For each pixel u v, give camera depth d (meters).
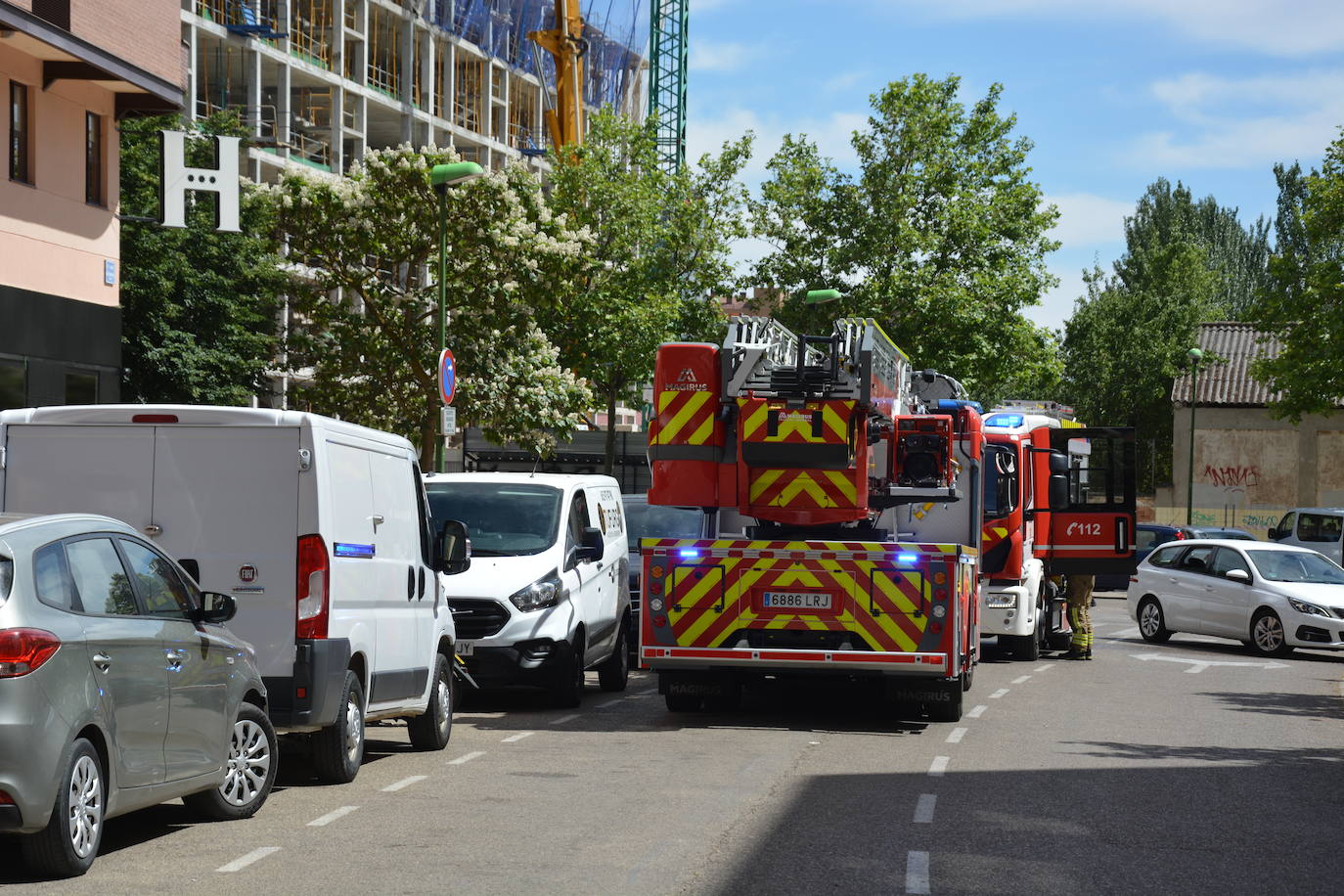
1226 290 92.50
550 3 95.69
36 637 7.29
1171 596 25.78
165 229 40.06
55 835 7.35
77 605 7.73
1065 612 24.28
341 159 75.06
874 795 10.26
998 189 52.41
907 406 17.17
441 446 37.19
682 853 8.23
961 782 10.94
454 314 37.25
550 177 55.47
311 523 10.00
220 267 41.69
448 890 7.30
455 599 15.16
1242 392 63.47
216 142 27.77
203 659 8.78
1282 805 10.28
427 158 36.66
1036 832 9.04
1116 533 21.67
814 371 14.67
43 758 7.24
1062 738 13.63
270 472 10.02
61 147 25.58
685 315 53.06
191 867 7.81
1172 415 80.25
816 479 14.86
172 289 39.56
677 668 14.68
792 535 15.24
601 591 17.02
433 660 12.40
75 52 24.36
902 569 14.15
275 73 73.00
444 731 12.70
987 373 50.94
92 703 7.59
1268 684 19.30
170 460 10.07
